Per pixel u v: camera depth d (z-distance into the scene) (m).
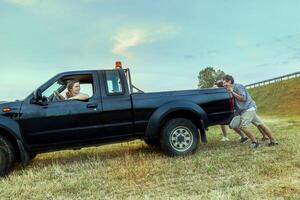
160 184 5.57
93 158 7.82
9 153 6.73
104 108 7.39
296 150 7.66
